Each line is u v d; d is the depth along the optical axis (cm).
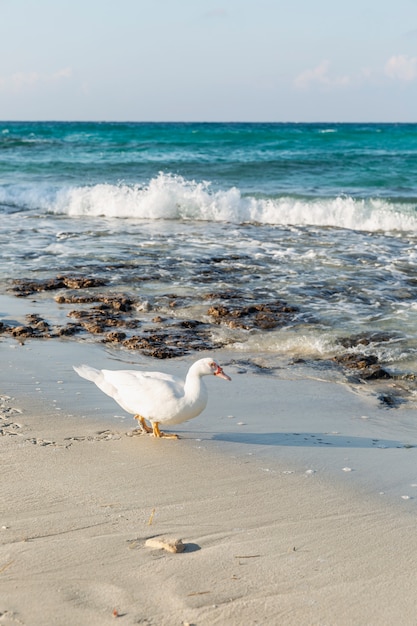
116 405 711
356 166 3125
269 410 720
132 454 584
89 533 441
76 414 680
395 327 1010
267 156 3756
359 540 447
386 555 429
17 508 475
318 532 457
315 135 5675
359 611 371
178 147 4453
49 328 1002
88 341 953
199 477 541
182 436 634
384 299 1153
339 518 478
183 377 807
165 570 401
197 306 1111
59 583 384
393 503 504
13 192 2366
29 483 516
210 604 371
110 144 4644
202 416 696
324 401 756
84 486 515
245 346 946
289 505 496
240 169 3000
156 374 641
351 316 1062
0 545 424
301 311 1086
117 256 1454
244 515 478
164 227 1878
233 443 620
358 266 1380
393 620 364
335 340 956
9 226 1870
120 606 366
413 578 404
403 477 553
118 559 411
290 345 945
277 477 545
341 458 591
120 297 1151
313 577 401
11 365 835
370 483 540
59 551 418
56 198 2256
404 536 454
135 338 956
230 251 1518
